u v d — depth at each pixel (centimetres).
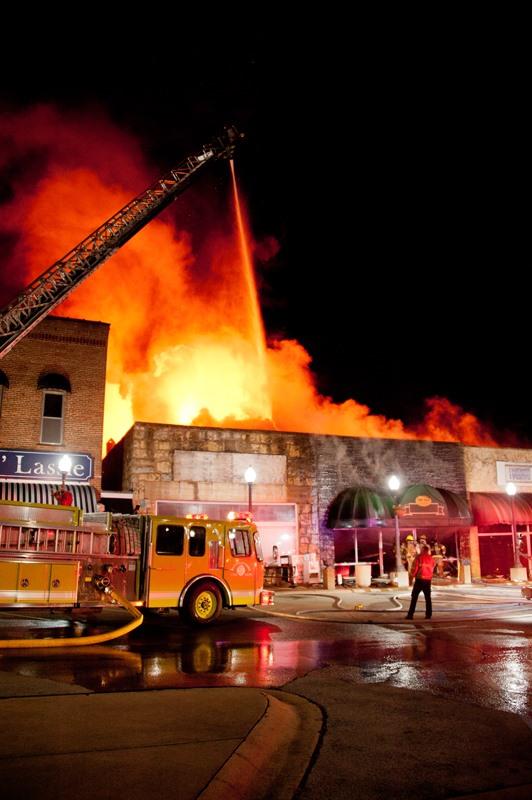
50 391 2075
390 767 461
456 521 2461
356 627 1205
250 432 2361
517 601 1616
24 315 1599
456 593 1927
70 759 414
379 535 2473
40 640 912
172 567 1168
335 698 658
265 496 2330
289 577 2203
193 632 1136
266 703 572
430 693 683
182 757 422
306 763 466
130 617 1331
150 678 728
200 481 2250
